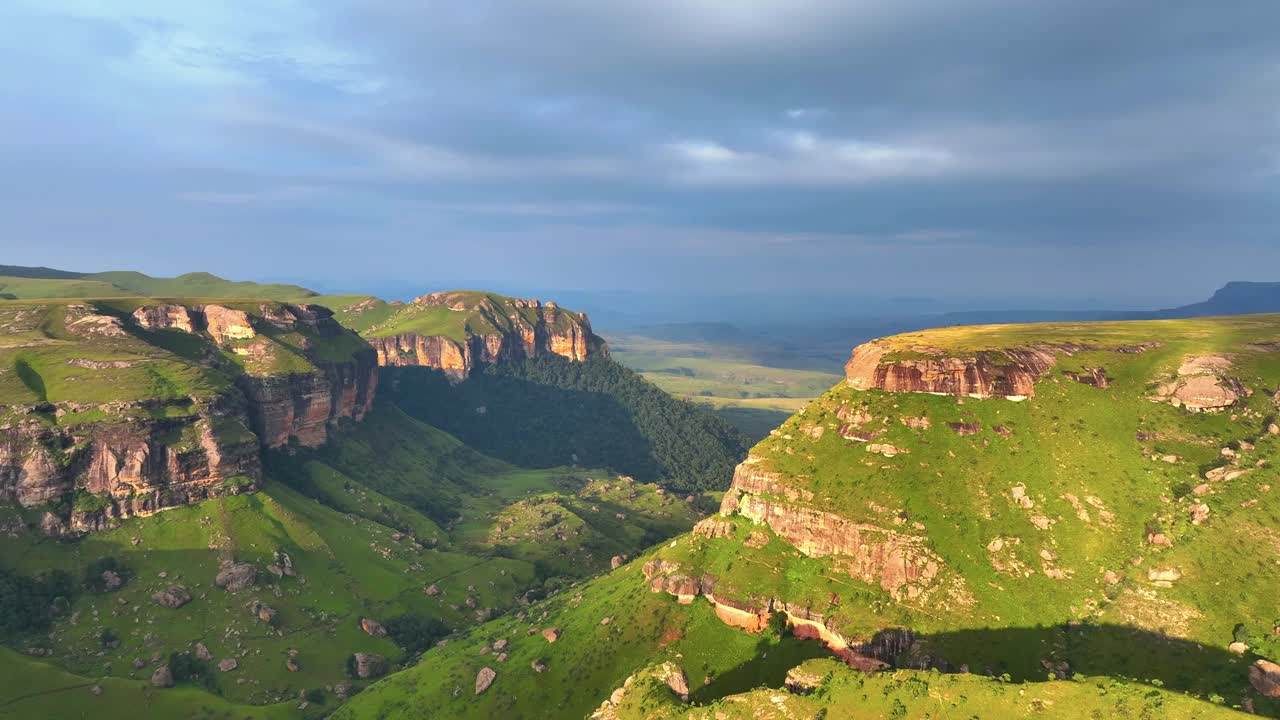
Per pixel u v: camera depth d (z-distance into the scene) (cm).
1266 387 15212
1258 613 11781
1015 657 12231
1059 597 12988
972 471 15250
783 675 13425
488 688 16288
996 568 13588
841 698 10319
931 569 13738
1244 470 13862
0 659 16238
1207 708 8588
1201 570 12631
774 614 14450
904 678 10312
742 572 15325
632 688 13038
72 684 16200
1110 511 14075
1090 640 12238
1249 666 11094
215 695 17325
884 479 15438
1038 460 15188
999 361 16900
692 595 15812
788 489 15938
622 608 16725
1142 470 14600
